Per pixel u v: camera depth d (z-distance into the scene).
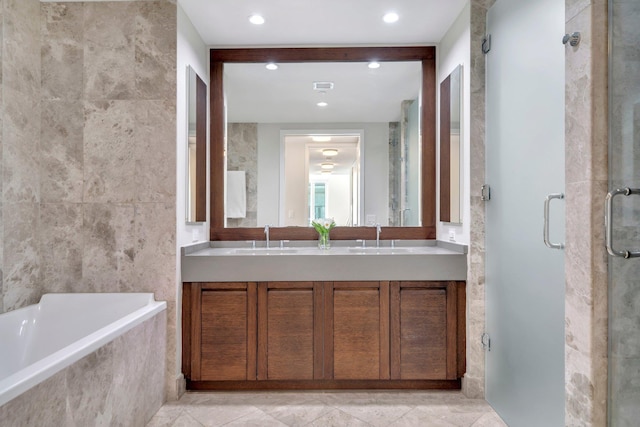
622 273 1.25
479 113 2.38
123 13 2.36
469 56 2.39
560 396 1.63
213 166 3.07
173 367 2.37
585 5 1.28
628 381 1.25
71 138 2.37
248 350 2.47
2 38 2.12
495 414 2.21
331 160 3.20
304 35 2.84
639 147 1.23
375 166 3.18
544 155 1.74
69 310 2.29
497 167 2.20
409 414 2.22
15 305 2.20
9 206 2.17
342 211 3.17
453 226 2.72
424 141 3.07
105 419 1.68
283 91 3.16
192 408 2.27
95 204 2.37
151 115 2.36
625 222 1.25
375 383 2.53
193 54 2.69
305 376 2.47
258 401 2.37
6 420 1.16
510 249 2.05
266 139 3.19
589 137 1.27
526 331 1.90
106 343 1.70
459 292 2.50
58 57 2.38
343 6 2.44
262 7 2.44
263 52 3.03
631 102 1.24
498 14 2.18
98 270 2.37
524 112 1.90
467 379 2.42
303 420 2.15
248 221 3.13
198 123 2.79
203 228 2.94
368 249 2.93
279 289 2.49
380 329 2.48
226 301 2.48
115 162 2.37
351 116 3.19
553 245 1.58
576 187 1.34
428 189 3.07
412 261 2.48
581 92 1.31
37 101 2.36
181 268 2.45
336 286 2.49
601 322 1.26
